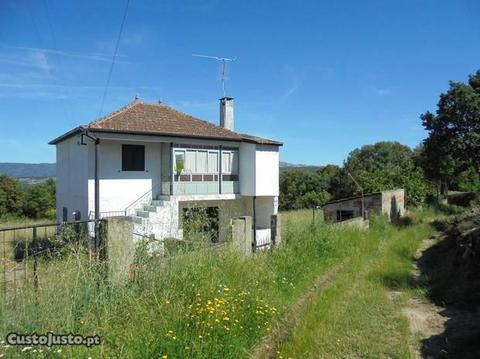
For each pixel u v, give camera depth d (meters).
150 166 20.50
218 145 22.31
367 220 20.86
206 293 6.25
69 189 21.02
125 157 19.69
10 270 5.75
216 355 5.12
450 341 7.71
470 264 11.63
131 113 20.97
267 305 6.97
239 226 9.58
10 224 26.25
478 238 12.04
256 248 10.52
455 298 10.12
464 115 25.95
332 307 8.95
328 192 51.19
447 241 17.19
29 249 6.31
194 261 7.00
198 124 22.98
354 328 8.10
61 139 20.89
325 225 15.09
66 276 5.32
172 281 6.36
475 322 8.53
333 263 12.21
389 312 9.10
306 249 11.92
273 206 24.11
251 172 23.02
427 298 10.38
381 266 13.22
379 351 7.13
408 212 29.88
